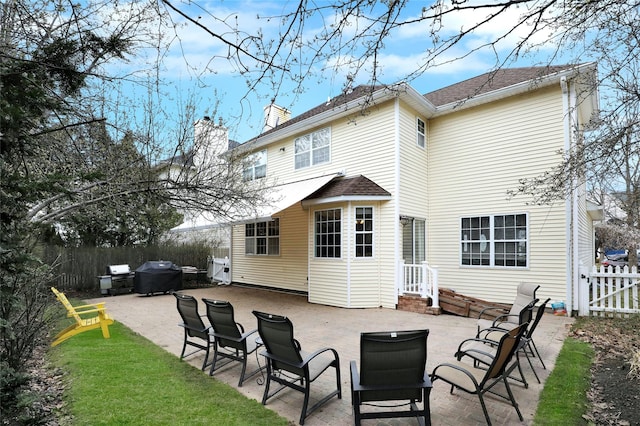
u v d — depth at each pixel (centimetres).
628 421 475
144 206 714
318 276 1459
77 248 1783
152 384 596
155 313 1249
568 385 588
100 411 497
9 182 317
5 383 312
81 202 554
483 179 1398
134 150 664
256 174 1992
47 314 830
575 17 408
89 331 962
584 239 1505
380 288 1359
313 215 1505
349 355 764
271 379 543
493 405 526
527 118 1296
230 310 609
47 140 471
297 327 1025
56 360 721
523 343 613
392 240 1341
